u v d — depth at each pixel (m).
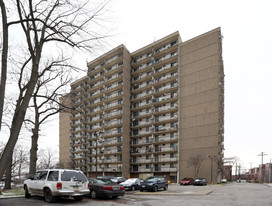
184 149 41.44
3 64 4.47
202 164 38.78
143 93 50.84
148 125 47.31
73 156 62.91
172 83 46.38
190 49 45.09
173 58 46.56
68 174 10.52
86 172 56.12
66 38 6.14
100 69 56.53
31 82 5.18
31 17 5.62
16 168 42.09
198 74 42.88
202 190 19.64
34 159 16.22
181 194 15.52
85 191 10.77
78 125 62.84
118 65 53.41
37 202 10.41
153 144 45.66
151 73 49.50
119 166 47.44
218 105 39.16
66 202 10.64
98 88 56.50
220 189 22.47
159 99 47.56
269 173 60.81
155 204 10.34
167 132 44.38
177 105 44.00
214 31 42.59
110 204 10.20
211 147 38.22
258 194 16.28
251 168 102.25
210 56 42.06
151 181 18.70
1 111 4.30
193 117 41.62
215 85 40.25
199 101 41.56
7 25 4.73
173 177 42.03
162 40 49.25
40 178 11.24
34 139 16.47
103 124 52.16
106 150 51.00
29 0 5.53
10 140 4.55
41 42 5.75
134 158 48.56
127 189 18.94
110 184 12.66
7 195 12.78
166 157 43.62
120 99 51.00
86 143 57.19
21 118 4.79
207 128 39.47
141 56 53.72
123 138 47.66
